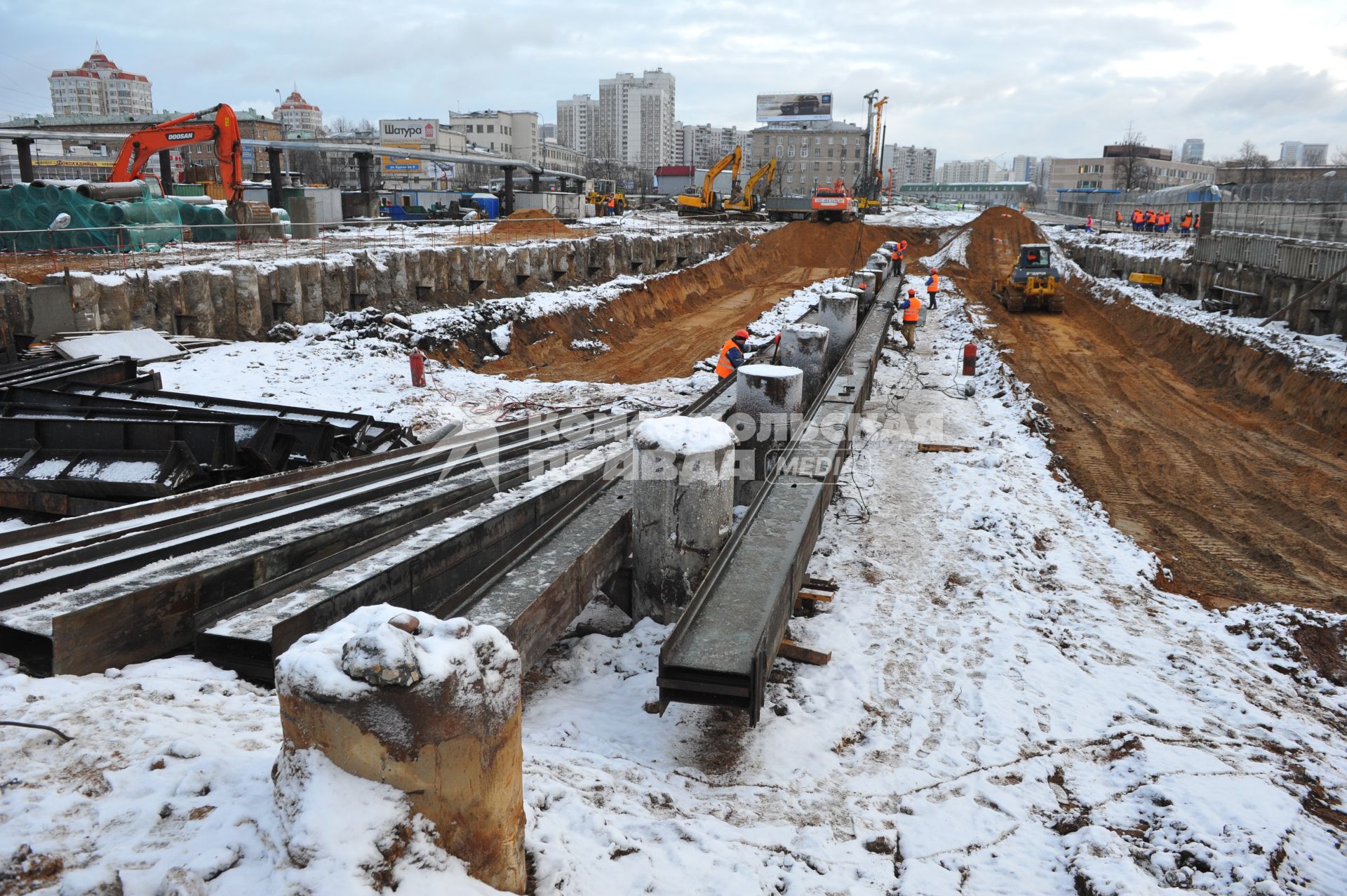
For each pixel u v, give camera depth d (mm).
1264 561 11930
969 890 5336
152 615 6277
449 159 59844
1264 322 23516
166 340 19281
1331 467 15820
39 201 25422
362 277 25125
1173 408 20281
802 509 9656
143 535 7523
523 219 46531
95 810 3932
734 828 5672
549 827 4945
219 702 5523
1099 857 5617
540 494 10297
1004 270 48219
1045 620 9586
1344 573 11539
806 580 10047
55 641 5516
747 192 68375
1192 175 162625
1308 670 8797
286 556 7668
